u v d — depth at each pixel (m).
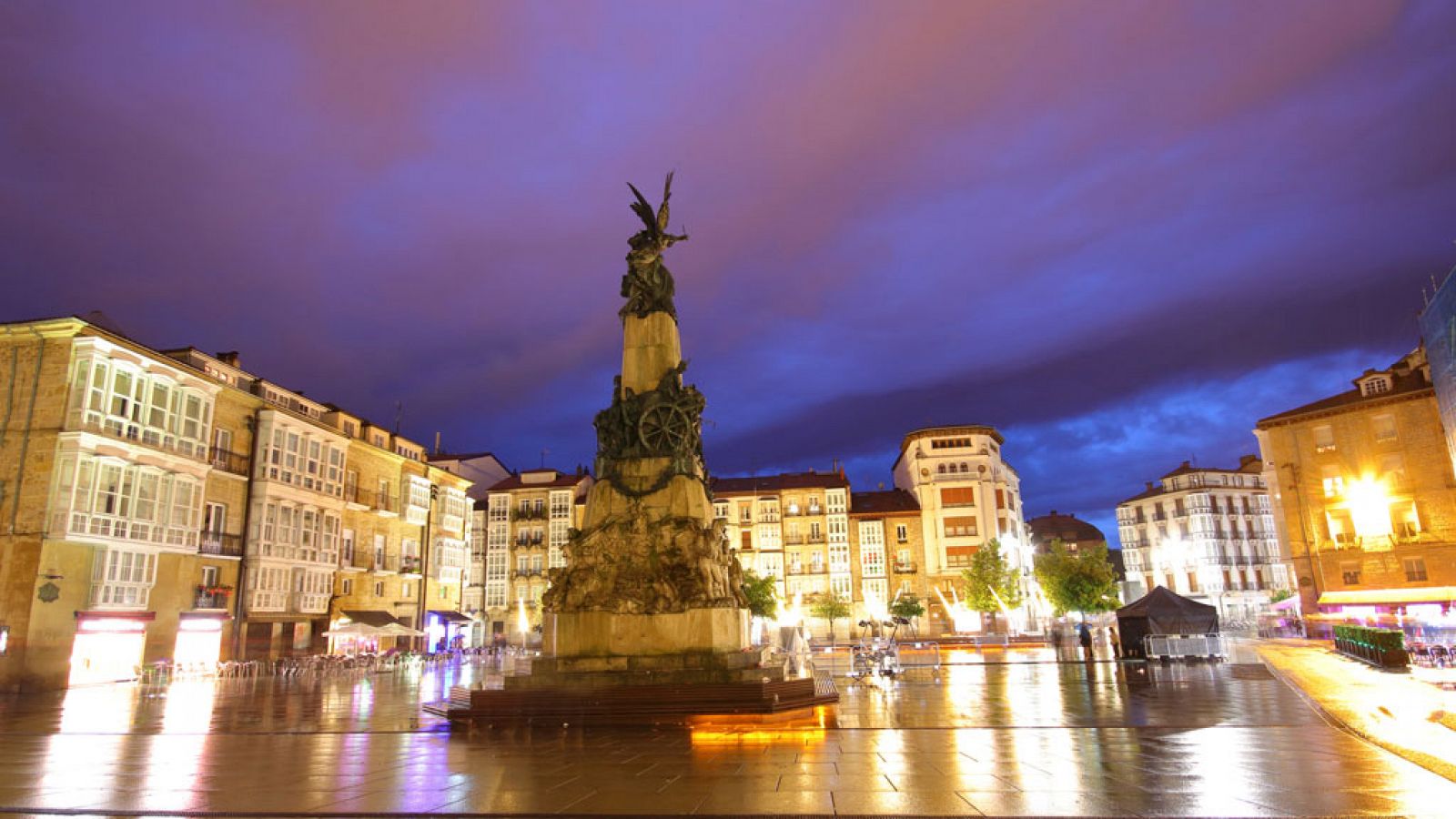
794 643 26.80
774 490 79.38
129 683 31.05
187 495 35.50
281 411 41.53
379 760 12.62
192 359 38.66
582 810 9.02
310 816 8.89
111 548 31.58
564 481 78.50
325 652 43.81
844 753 12.39
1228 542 87.69
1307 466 52.06
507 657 53.53
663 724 16.11
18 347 31.58
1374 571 48.91
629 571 19.17
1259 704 17.50
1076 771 10.70
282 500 41.19
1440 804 8.54
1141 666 30.22
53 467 30.16
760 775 10.80
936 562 75.94
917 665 32.84
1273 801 8.76
